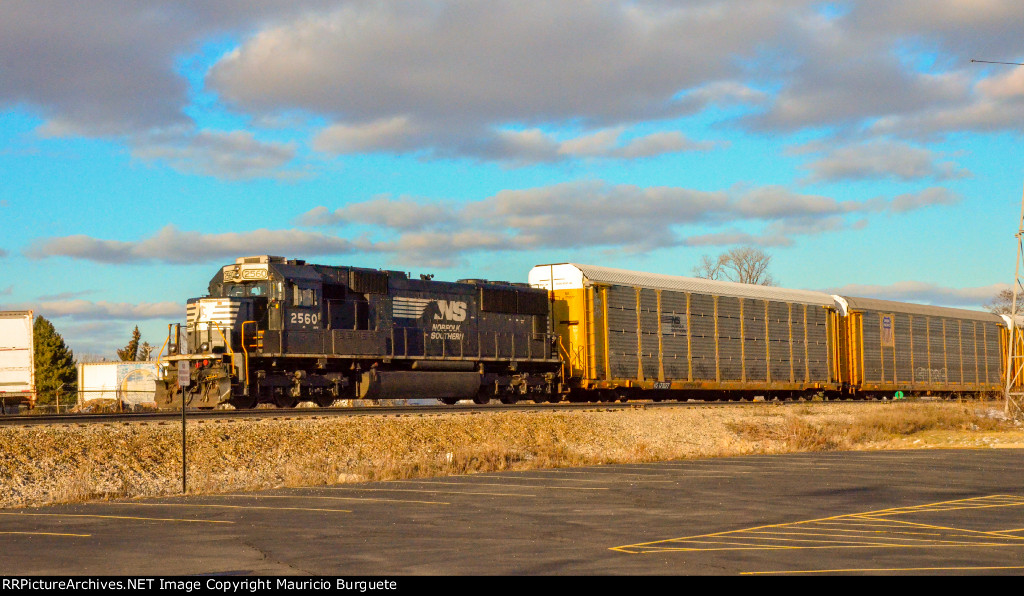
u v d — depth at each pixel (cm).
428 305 3762
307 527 1544
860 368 5431
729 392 4922
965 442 3616
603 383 4134
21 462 2112
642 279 4434
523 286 4222
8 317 3906
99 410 4650
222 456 2414
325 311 3400
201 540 1408
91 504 1866
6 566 1202
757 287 5109
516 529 1523
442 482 2278
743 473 2491
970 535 1466
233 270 3328
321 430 2705
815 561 1242
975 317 6538
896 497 1975
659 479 2339
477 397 3984
